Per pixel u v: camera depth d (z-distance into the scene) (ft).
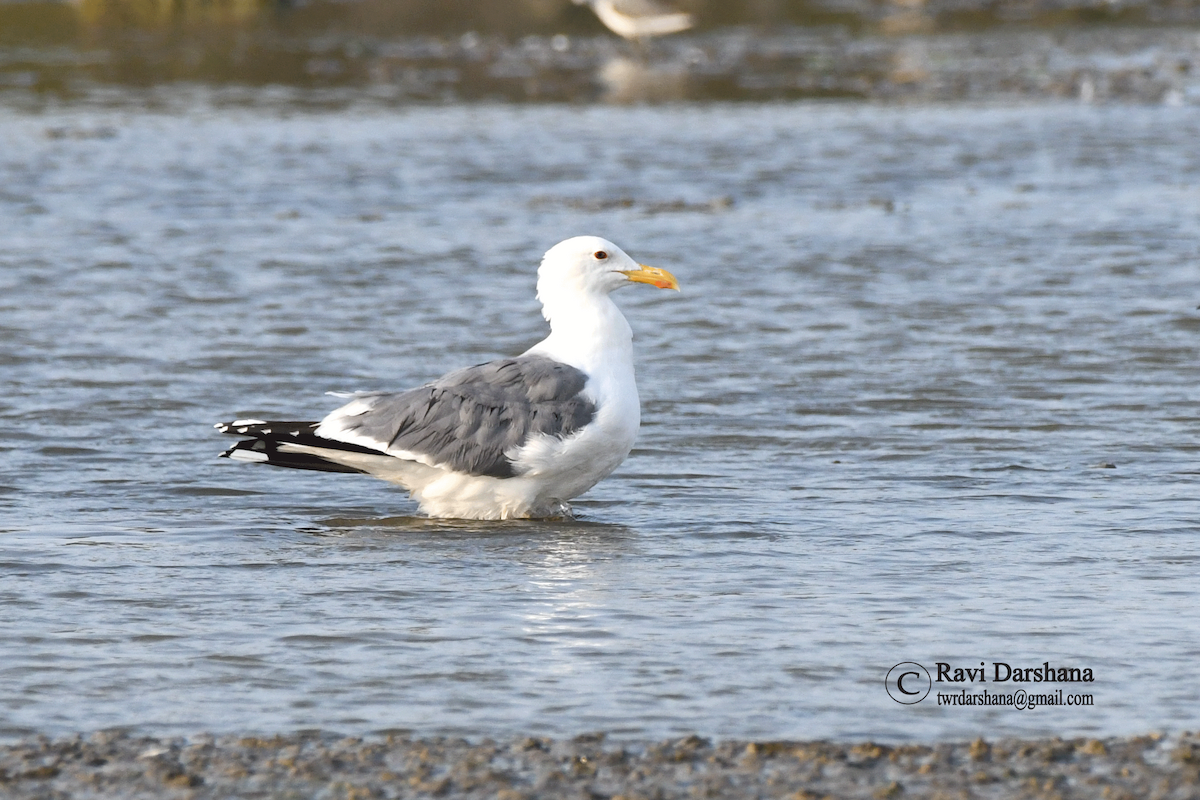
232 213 92.99
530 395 42.93
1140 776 26.96
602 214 92.07
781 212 91.97
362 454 42.78
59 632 34.12
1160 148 110.42
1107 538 40.70
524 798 26.21
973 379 57.93
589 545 40.88
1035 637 33.35
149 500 45.21
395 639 33.55
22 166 106.83
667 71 161.07
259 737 28.71
